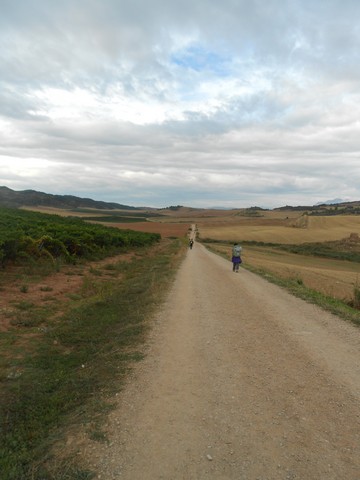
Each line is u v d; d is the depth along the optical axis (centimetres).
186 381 557
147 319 936
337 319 995
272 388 535
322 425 434
